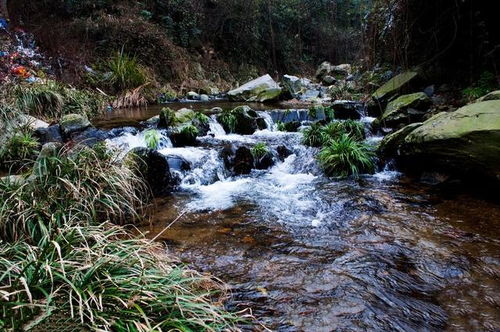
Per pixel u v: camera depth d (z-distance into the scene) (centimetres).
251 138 571
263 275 228
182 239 278
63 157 310
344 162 436
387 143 455
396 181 410
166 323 143
